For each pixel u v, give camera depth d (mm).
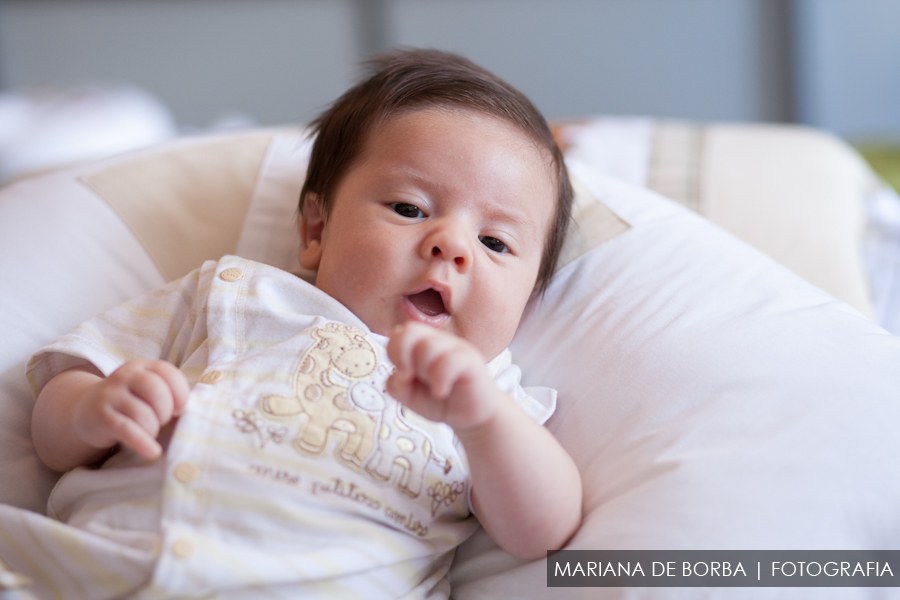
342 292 776
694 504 622
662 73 3111
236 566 587
